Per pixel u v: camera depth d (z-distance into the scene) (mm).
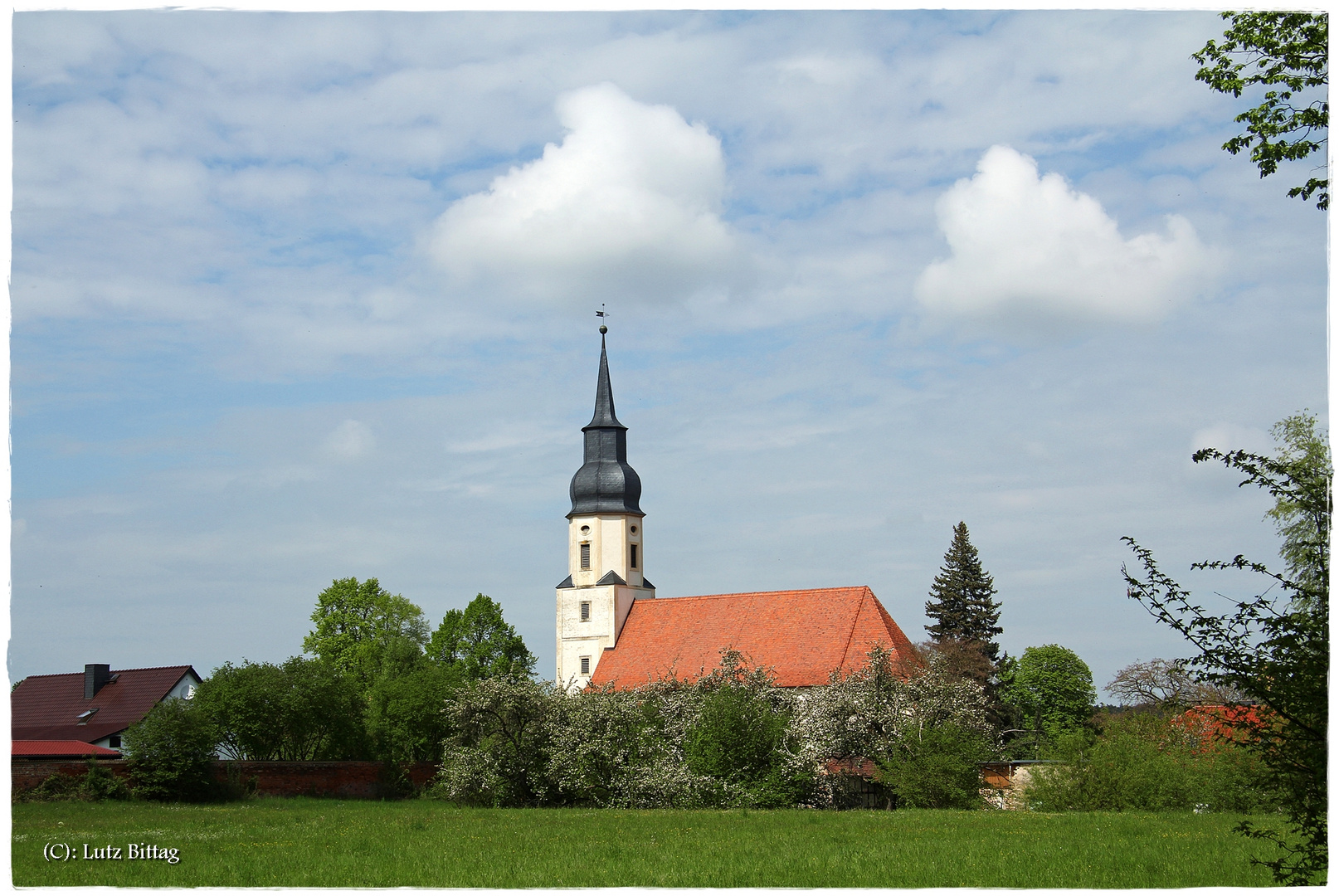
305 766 57062
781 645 75750
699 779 48281
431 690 71188
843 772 51094
